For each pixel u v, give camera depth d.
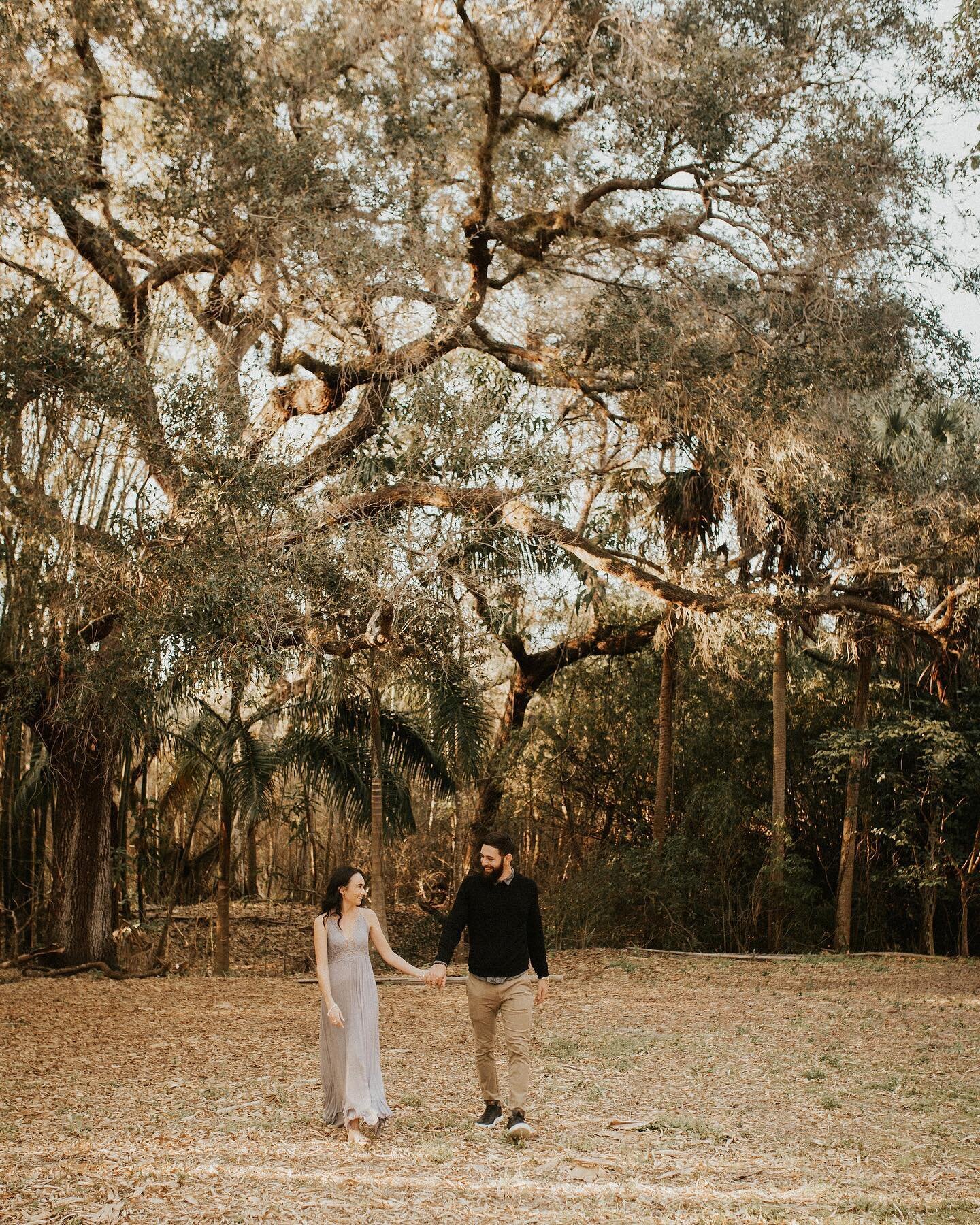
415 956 18.83
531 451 13.57
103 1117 6.77
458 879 22.11
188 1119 6.71
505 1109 6.91
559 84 13.72
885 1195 5.22
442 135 13.49
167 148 12.97
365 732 17.80
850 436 15.47
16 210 12.50
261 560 12.24
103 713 13.85
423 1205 5.01
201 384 12.58
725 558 18.64
